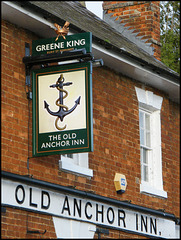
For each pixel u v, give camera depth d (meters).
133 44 15.78
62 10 13.23
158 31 16.34
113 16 16.48
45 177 10.91
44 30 11.26
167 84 14.47
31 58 10.83
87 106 10.49
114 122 13.07
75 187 11.56
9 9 10.41
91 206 11.85
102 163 12.49
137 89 13.98
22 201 10.28
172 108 15.69
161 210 13.95
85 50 10.58
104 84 12.98
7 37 10.73
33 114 10.71
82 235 11.53
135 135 13.64
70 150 10.41
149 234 13.41
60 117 10.58
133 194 13.20
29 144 10.73
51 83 10.75
